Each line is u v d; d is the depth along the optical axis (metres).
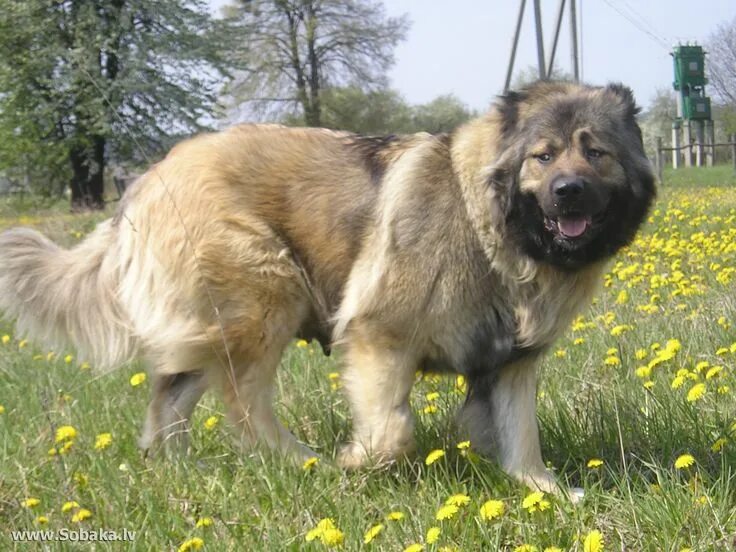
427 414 3.41
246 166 3.24
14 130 18.06
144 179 3.33
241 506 2.95
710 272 4.85
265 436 3.23
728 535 2.74
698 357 3.67
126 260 3.31
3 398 3.77
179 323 3.25
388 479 3.04
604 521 2.83
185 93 18.14
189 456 3.21
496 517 2.83
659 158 14.41
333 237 3.21
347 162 3.23
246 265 3.21
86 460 3.16
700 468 2.97
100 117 17.08
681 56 27.73
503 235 3.08
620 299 4.30
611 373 3.63
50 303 3.35
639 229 3.18
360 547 2.74
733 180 14.20
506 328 3.13
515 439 3.13
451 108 30.69
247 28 21.25
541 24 12.38
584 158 3.05
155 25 18.34
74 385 3.82
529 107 3.10
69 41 17.83
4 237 3.34
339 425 3.41
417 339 3.12
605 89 3.14
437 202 3.12
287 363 3.94
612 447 3.16
